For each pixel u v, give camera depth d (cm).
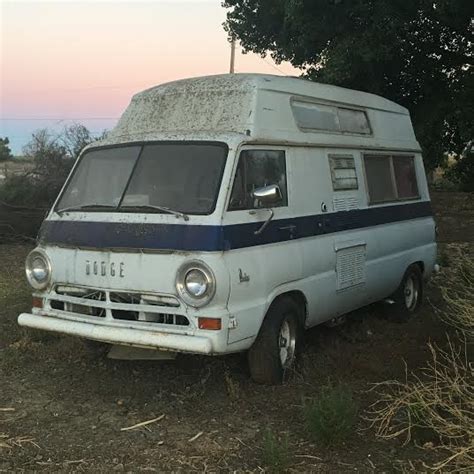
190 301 475
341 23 1434
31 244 1373
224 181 502
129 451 430
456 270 1018
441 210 2208
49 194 1600
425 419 449
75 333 512
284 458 405
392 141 771
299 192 580
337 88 688
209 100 573
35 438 449
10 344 659
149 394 530
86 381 559
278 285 538
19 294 874
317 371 579
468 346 632
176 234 486
